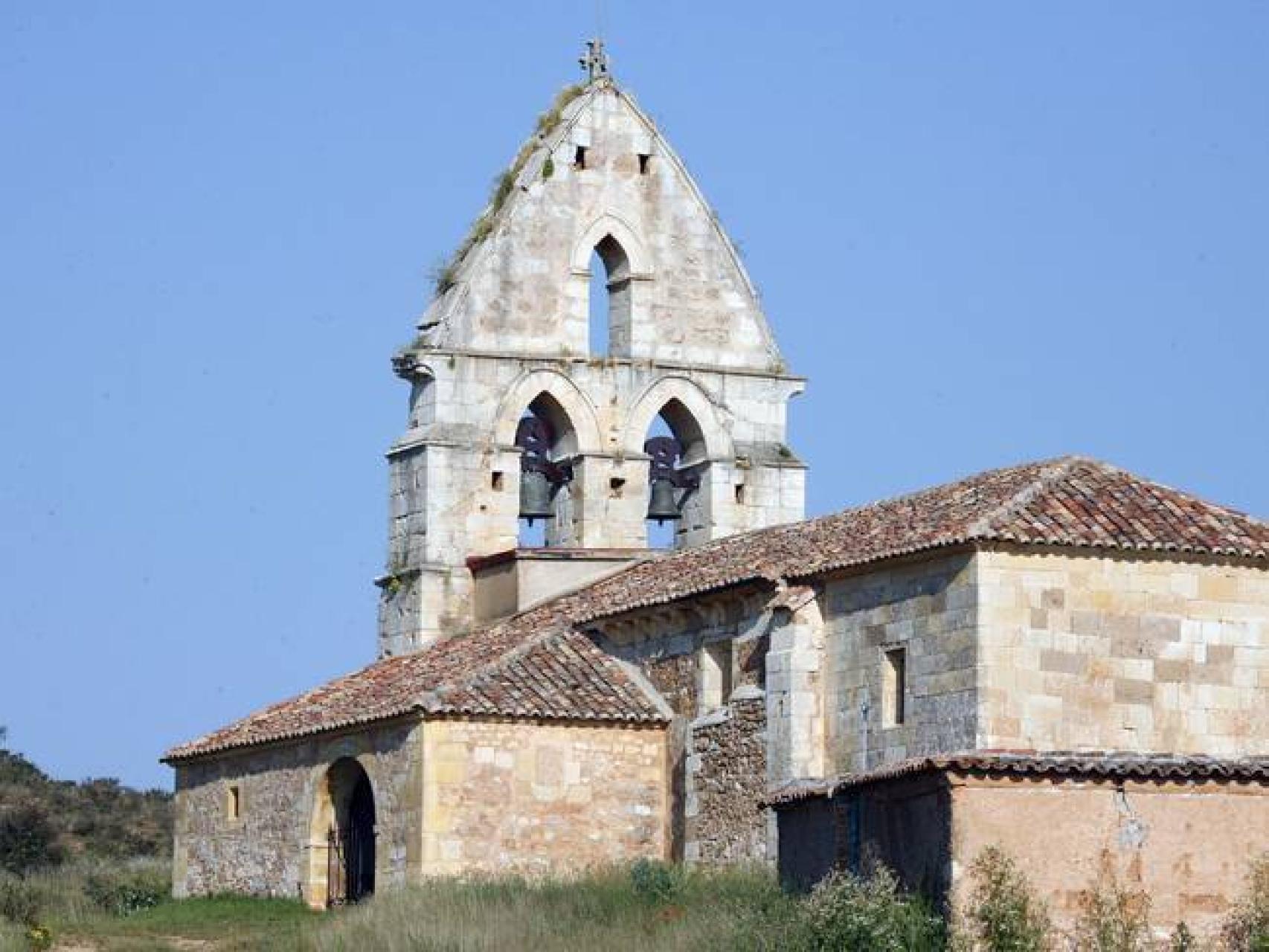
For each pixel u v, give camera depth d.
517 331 75.44
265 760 72.25
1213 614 57.00
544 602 72.69
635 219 76.62
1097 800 45.47
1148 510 57.69
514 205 75.81
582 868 64.88
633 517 75.19
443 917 57.09
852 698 59.38
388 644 75.31
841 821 49.38
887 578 58.59
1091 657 56.16
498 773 65.06
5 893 68.88
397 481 75.75
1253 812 45.75
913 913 45.53
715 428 76.19
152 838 102.31
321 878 69.19
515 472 75.06
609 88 77.12
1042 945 44.78
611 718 65.69
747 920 49.19
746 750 62.31
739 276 77.25
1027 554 56.12
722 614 64.12
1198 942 45.34
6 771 110.56
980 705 55.53
